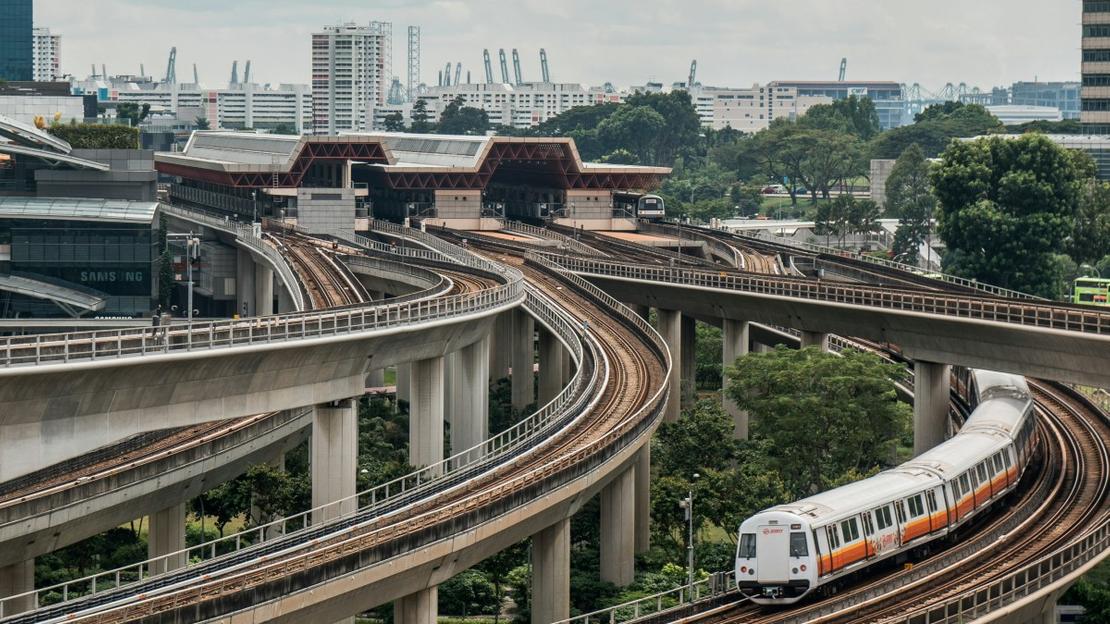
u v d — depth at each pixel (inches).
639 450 6023.6
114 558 5772.6
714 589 4532.5
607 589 5733.3
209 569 4133.9
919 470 4933.6
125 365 4571.9
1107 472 5866.1
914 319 6791.3
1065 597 5118.1
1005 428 5590.6
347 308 6063.0
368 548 3964.1
